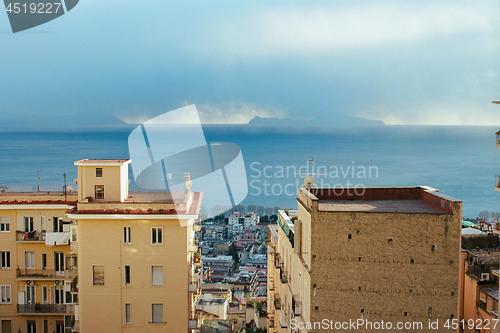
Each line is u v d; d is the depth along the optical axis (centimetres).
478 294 3434
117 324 3462
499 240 4031
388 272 2600
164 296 3469
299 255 3062
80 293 3466
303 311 2894
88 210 3453
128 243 3459
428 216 2562
